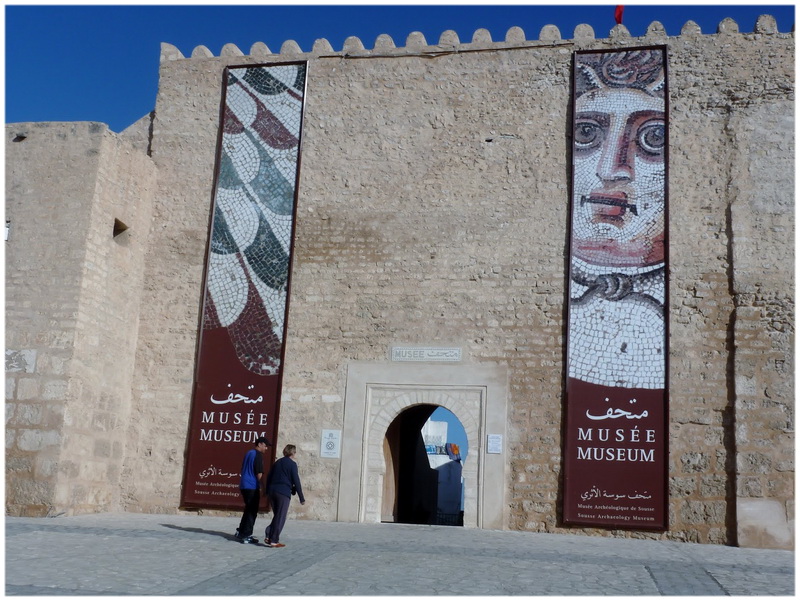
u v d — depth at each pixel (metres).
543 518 14.05
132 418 15.51
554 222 15.22
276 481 10.66
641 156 15.22
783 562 11.32
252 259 15.96
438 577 8.48
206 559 9.25
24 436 13.52
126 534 11.35
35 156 14.88
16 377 13.78
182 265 16.16
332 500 14.69
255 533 12.16
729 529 13.52
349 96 16.50
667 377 14.16
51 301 14.08
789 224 14.41
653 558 10.95
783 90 15.05
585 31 16.05
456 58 16.34
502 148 15.74
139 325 15.93
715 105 15.24
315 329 15.43
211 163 16.64
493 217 15.43
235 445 15.18
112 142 15.13
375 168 16.03
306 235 15.88
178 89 17.11
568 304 14.75
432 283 15.30
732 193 14.76
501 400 14.59
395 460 17.08
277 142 16.48
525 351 14.72
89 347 14.30
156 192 16.58
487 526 14.13
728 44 15.46
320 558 9.58
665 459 13.88
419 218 15.64
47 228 14.47
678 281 14.55
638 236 14.86
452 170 15.79
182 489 15.12
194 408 15.44
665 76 15.49
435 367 14.91
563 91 15.83
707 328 14.28
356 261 15.62
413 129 16.11
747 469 13.52
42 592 6.98
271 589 7.54
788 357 13.83
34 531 11.22
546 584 8.31
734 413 13.79
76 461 13.88
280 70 16.84
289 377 15.29
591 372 14.43
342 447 14.88
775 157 14.76
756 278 14.27
